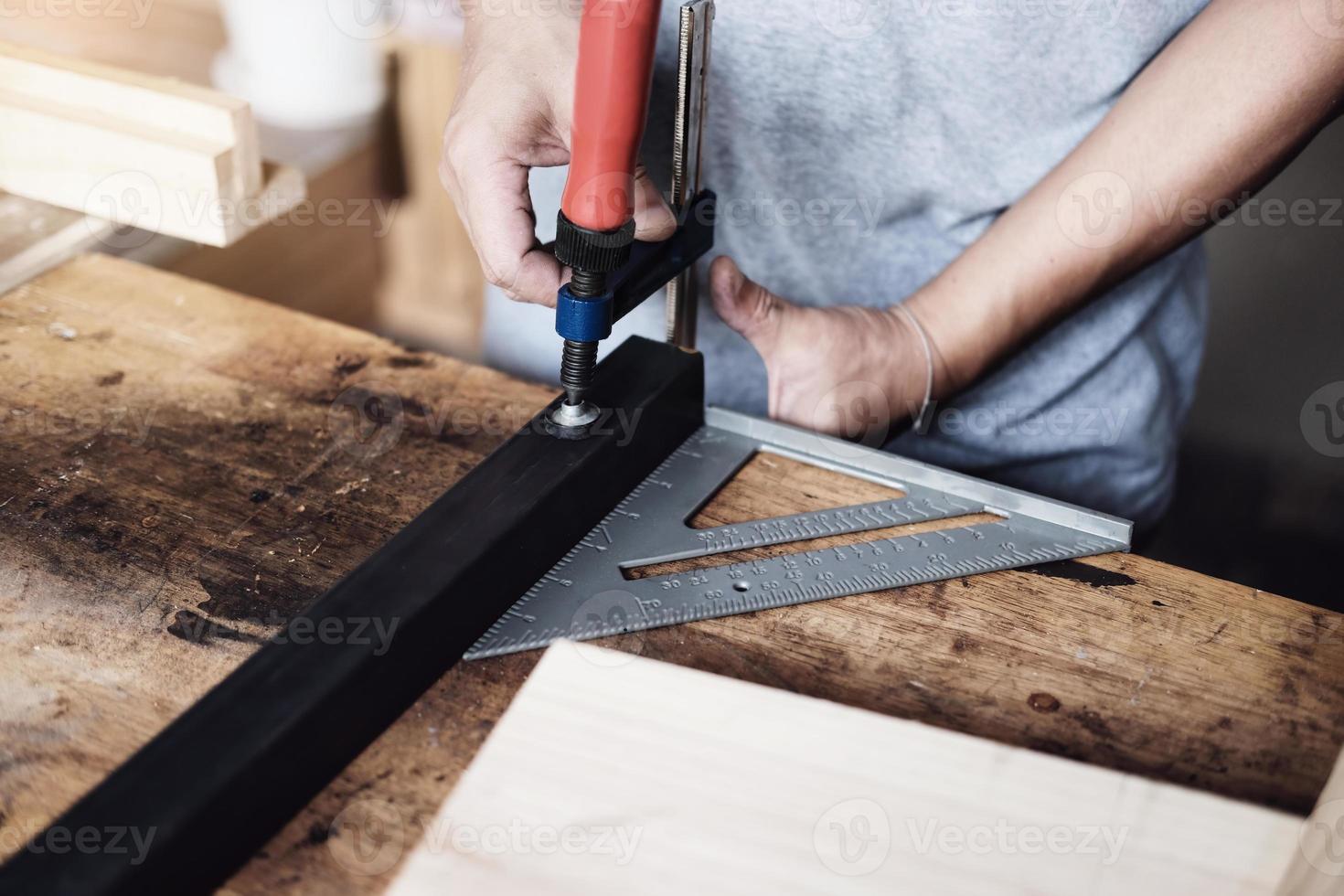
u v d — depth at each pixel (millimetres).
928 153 967
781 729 527
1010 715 556
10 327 840
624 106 541
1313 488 1685
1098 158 848
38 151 922
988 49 888
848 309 880
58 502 683
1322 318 1616
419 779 511
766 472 728
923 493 710
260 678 494
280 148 1225
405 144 1407
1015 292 885
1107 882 468
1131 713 561
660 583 625
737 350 1063
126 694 558
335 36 1221
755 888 458
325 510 693
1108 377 1078
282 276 1546
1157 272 1045
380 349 857
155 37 1331
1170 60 833
